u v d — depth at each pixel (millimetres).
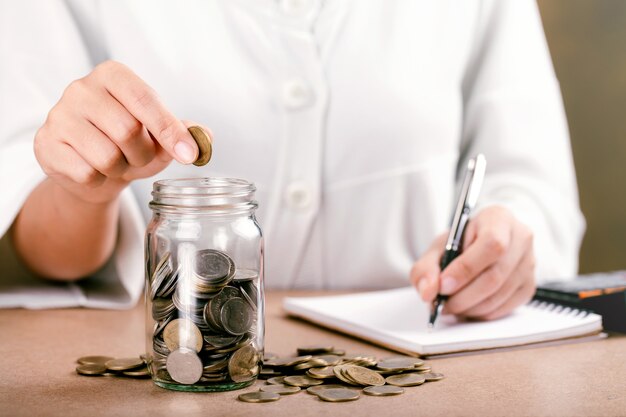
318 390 967
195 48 1694
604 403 931
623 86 2812
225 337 961
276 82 1697
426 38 1786
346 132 1735
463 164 1908
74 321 1371
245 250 981
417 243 1790
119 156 1090
